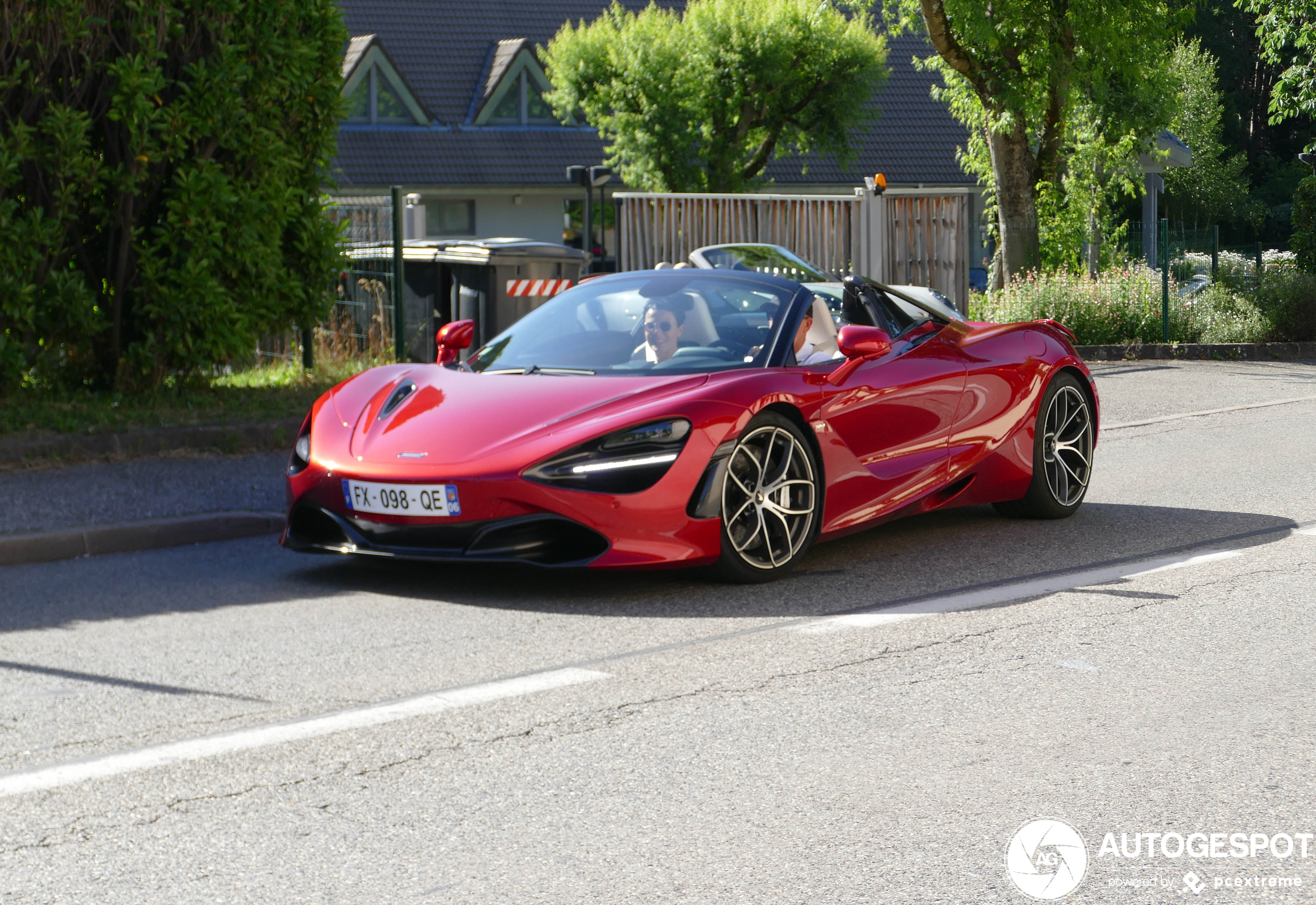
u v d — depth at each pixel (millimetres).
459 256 13781
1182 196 50906
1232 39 58750
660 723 3936
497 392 5758
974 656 4602
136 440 8555
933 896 2867
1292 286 17812
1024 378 6891
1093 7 18078
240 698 4172
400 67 33375
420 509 5312
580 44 29172
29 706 4102
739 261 15344
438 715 4004
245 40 10008
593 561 5242
